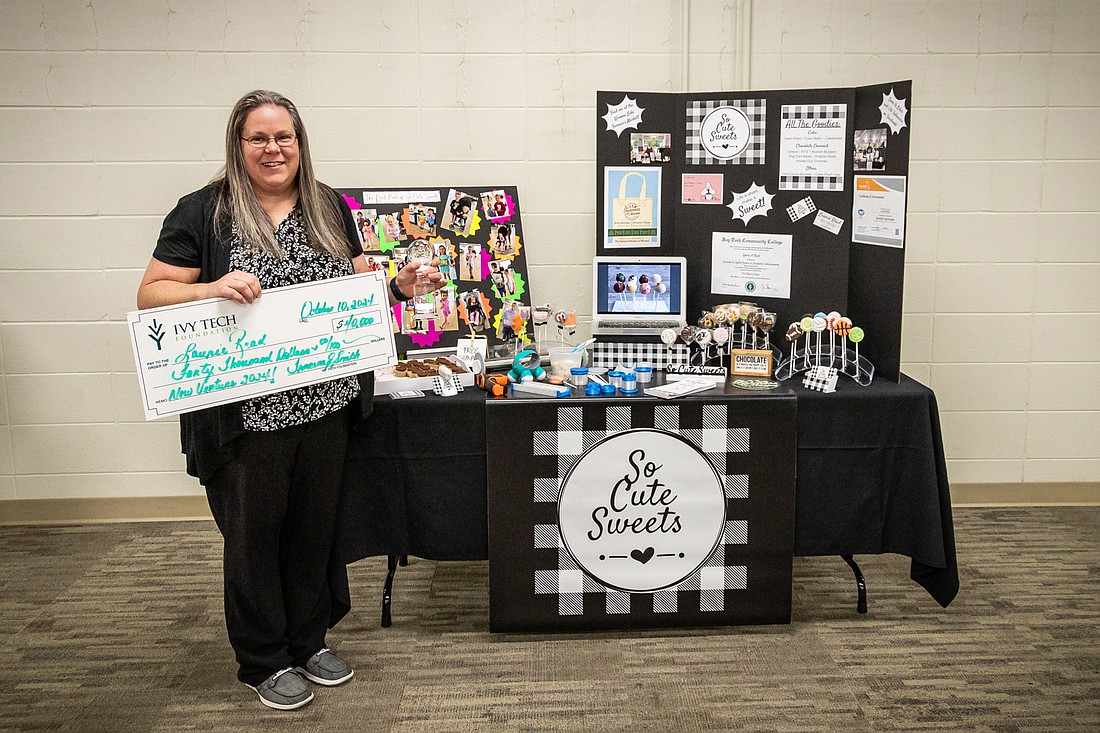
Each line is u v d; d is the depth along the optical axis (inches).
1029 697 104.6
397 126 153.1
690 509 117.0
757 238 132.0
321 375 100.0
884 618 124.0
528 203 155.9
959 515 161.2
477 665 113.5
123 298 156.3
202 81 150.8
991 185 156.5
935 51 152.7
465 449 116.2
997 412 163.3
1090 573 137.3
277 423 98.2
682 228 135.9
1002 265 158.9
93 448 160.7
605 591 118.3
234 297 94.0
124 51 149.5
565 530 116.5
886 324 124.6
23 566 143.9
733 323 131.1
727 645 117.3
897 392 117.6
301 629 110.0
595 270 130.1
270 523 101.2
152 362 93.4
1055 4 151.8
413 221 139.1
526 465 114.7
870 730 98.7
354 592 134.5
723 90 153.6
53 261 154.7
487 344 136.1
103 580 138.8
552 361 123.6
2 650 118.2
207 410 97.1
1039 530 154.2
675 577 118.5
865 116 124.3
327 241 100.7
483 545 118.9
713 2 151.2
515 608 118.0
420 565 144.1
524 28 151.2
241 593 102.4
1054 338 161.0
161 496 162.7
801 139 127.6
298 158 98.1
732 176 132.0
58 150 151.6
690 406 114.6
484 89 152.6
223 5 149.0
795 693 106.1
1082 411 163.5
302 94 151.8
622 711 103.1
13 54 148.8
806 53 152.8
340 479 107.0
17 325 156.2
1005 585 133.5
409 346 136.1
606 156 134.0
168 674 112.4
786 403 115.2
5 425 159.0
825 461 118.5
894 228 121.8
